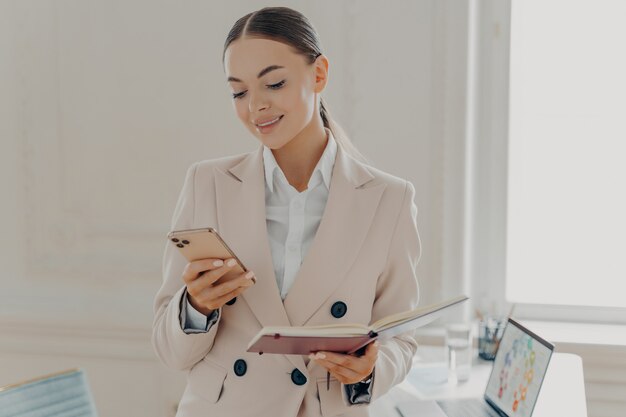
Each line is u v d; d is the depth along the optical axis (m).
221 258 1.33
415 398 1.97
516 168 2.88
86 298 2.89
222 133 2.78
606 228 2.86
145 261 2.86
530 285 2.91
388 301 1.57
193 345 1.46
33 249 2.93
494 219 2.86
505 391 1.84
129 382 2.88
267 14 1.44
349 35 2.69
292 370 1.50
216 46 2.75
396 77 2.68
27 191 2.91
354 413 1.53
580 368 2.17
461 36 2.63
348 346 1.31
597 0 2.80
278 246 1.54
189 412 1.53
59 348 2.90
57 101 2.87
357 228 1.53
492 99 2.83
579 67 2.83
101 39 2.82
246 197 1.54
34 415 1.47
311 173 1.57
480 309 2.90
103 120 2.84
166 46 2.78
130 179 2.85
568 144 2.86
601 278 2.87
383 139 2.71
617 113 2.82
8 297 2.94
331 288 1.49
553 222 2.88
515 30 2.83
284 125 1.45
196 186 1.60
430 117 2.68
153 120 2.81
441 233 2.71
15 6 2.86
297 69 1.44
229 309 1.52
